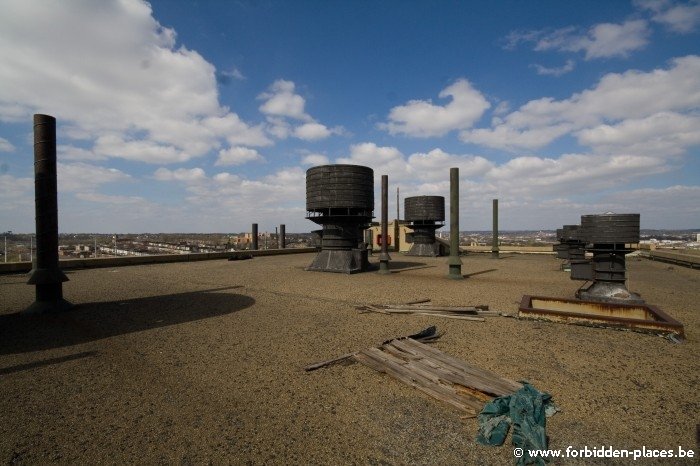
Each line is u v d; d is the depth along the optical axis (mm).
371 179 20156
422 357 6016
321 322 8781
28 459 3480
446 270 21125
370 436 3920
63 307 9922
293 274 18875
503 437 3805
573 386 5102
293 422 4191
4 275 17906
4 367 5848
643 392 4918
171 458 3512
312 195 19984
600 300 10508
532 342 7148
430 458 3549
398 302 11219
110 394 4887
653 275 18531
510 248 40875
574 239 21625
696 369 5715
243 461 3479
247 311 9984
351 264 19672
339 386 5152
